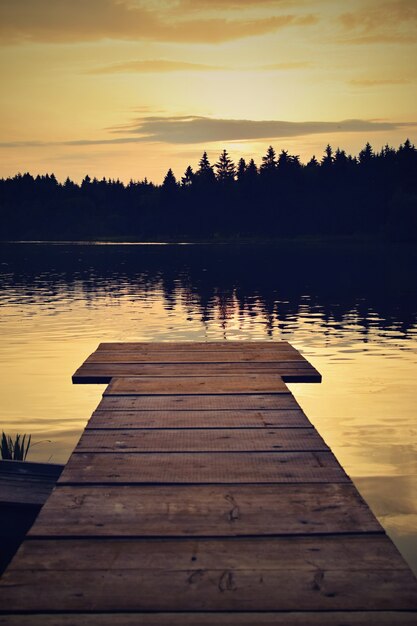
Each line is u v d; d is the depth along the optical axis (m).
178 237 154.88
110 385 6.69
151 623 2.56
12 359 13.71
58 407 9.56
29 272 46.41
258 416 5.52
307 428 5.16
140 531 3.33
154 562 3.02
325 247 105.75
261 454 4.54
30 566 2.98
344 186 138.12
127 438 4.91
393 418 8.83
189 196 153.88
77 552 3.12
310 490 3.88
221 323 19.42
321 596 2.74
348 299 26.83
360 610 2.64
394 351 14.33
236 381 6.85
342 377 11.59
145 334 17.25
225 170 152.62
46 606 2.65
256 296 28.44
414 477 6.45
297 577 2.89
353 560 3.04
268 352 8.68
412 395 10.19
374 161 140.12
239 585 2.83
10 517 4.80
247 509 3.61
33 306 24.39
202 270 48.88
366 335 16.83
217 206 149.50
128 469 4.23
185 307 24.06
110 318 20.70
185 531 3.33
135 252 88.38
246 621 2.57
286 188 140.75
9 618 2.58
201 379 6.97
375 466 6.81
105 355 8.49
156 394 6.30
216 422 5.34
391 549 3.15
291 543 3.21
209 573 2.93
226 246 114.06
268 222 142.62
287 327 18.50
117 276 42.12
